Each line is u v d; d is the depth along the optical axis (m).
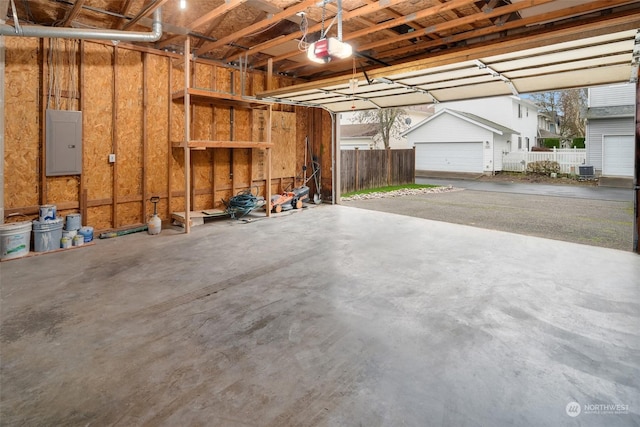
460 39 5.94
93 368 2.19
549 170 16.20
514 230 6.31
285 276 3.89
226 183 7.59
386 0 4.31
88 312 2.98
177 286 3.58
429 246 5.16
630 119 13.19
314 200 9.21
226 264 4.30
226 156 7.54
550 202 9.67
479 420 1.77
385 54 6.97
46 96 5.07
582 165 14.77
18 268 4.09
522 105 21.11
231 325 2.78
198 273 3.97
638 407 1.86
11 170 4.86
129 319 2.86
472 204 9.36
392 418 1.78
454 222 6.98
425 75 5.26
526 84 5.73
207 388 2.01
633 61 4.12
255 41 6.65
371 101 7.62
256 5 4.71
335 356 2.35
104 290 3.46
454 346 2.47
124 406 1.86
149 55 6.14
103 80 5.66
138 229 5.95
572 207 8.80
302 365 2.24
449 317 2.92
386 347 2.46
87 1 4.82
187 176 5.97
